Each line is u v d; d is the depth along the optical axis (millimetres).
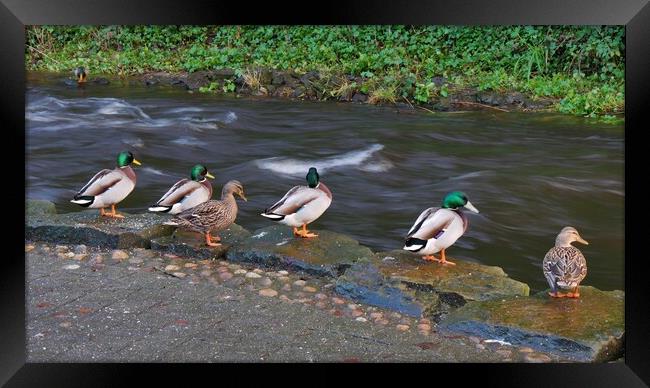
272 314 4312
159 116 11789
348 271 4691
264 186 8531
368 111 12367
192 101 12984
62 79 14805
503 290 4469
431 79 13305
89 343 3955
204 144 10305
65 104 12445
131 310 4312
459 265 4762
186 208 5324
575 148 10102
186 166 9305
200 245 5117
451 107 12469
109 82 14688
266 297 4527
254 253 5000
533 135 10852
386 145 10250
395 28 14852
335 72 13695
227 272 4848
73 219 5453
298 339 4035
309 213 5078
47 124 11086
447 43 14602
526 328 3979
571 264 4207
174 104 12688
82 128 10914
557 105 12148
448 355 3885
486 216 7445
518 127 11336
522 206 7770
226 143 10398
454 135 10867
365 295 4480
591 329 3943
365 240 6762
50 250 5176
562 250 4281
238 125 11398
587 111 12047
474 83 13141
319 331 4125
